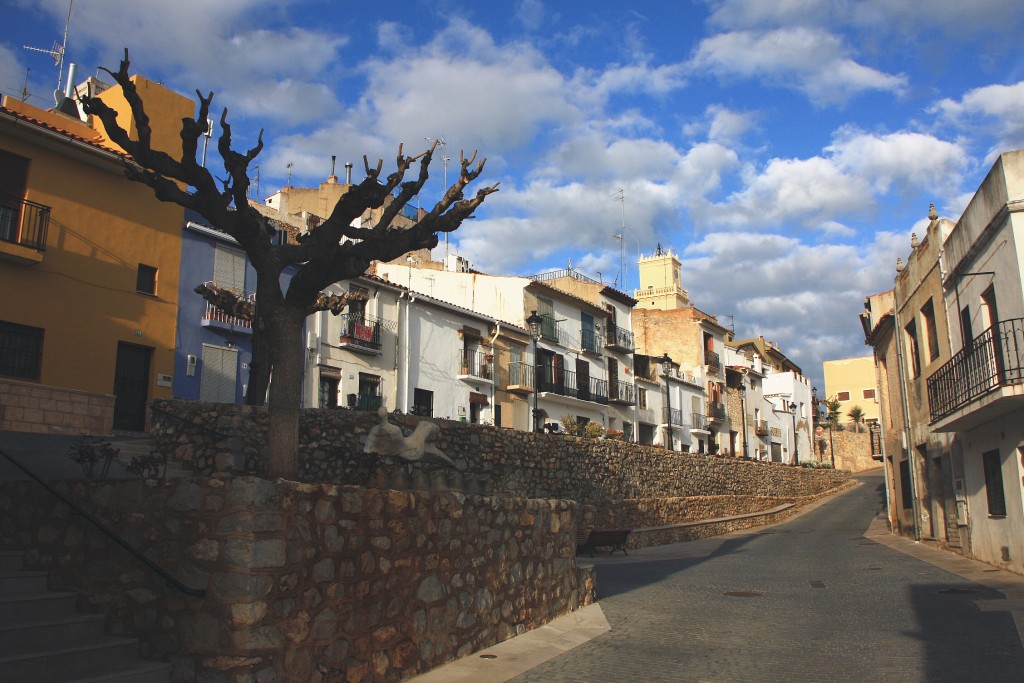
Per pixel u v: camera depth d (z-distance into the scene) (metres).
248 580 5.77
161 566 6.21
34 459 11.30
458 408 31.89
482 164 8.83
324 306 20.33
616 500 25.22
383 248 8.18
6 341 18.94
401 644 7.42
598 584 15.57
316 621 6.33
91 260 20.80
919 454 23.25
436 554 8.20
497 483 20.84
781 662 8.88
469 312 32.78
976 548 17.47
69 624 6.18
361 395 27.36
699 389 53.59
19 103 21.59
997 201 14.27
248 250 7.88
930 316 20.81
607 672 8.41
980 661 8.52
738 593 14.30
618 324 46.47
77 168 20.81
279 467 7.36
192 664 5.90
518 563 10.31
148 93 23.69
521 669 8.38
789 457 68.56
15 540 7.29
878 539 25.81
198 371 23.08
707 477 35.91
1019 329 13.42
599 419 42.22
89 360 20.41
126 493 6.57
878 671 8.34
